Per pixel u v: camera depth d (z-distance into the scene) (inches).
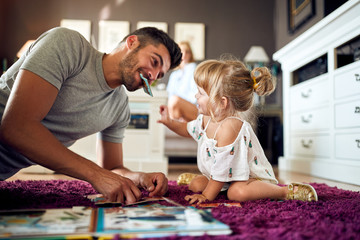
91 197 40.1
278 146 140.9
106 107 45.2
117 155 53.1
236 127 45.0
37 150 31.4
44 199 37.9
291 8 141.7
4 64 138.6
